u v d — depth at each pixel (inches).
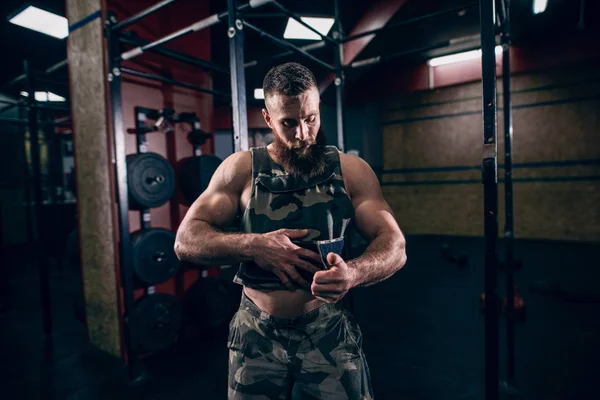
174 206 116.3
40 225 119.9
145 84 106.9
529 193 256.7
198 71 124.3
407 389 79.8
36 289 180.2
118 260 97.0
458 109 276.8
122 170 89.3
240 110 62.1
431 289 156.9
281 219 33.9
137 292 103.7
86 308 108.1
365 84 286.7
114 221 96.4
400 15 175.3
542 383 79.9
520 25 199.9
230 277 141.7
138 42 93.3
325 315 35.5
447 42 86.7
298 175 34.4
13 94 222.4
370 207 36.1
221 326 126.0
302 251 31.0
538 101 250.8
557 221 248.1
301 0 169.2
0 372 95.0
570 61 217.6
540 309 125.0
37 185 120.9
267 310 35.5
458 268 191.5
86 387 86.7
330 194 34.4
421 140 294.7
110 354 101.2
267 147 38.0
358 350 36.5
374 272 30.0
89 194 102.8
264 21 180.2
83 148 103.3
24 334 122.4
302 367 34.9
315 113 33.7
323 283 27.6
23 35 176.2
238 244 31.3
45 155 286.7
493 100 54.9
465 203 279.4
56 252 239.9
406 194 304.2
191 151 121.0
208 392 83.4
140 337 96.7
